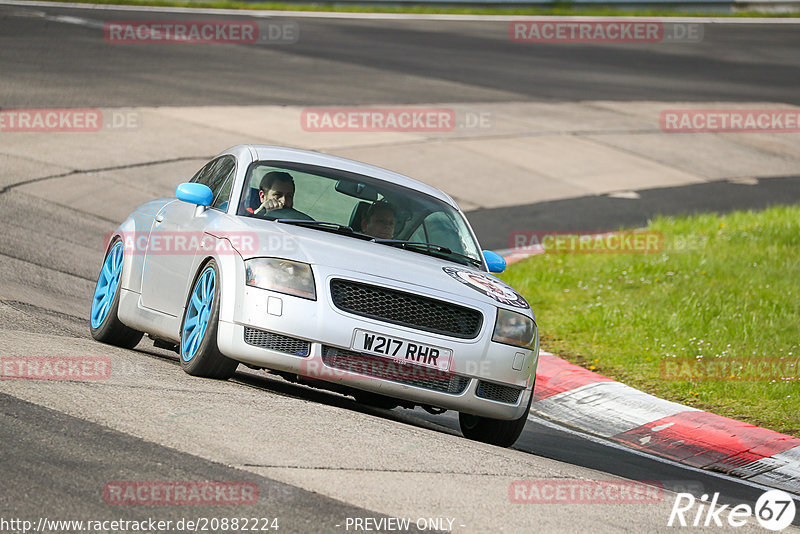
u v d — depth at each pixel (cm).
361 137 8081
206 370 2522
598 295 4772
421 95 10025
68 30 11075
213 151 7094
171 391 2292
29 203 5406
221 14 13912
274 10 14838
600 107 10556
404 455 2095
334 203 2825
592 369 3744
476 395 2506
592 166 8369
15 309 3241
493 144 8531
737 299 4569
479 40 13938
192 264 2669
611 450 2912
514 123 9369
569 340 4091
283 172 2855
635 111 10544
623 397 3347
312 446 2031
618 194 7681
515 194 7306
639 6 17038
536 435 2983
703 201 7694
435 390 2466
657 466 2769
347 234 2723
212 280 2544
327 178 2897
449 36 14012
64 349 2633
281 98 9062
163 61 10038
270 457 1917
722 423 3091
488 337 2494
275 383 2966
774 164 9250
